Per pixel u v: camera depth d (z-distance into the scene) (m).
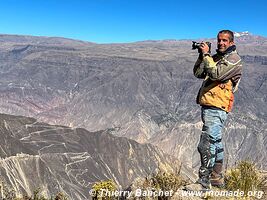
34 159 161.88
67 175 170.12
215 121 9.28
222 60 9.11
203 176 9.55
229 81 9.27
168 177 9.54
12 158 153.88
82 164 186.25
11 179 141.12
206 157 9.45
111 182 10.55
